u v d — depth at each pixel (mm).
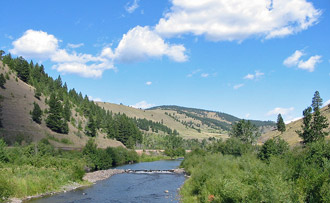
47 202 33750
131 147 156500
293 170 25531
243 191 21906
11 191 33844
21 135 90688
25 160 51438
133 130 180500
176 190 45281
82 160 68812
